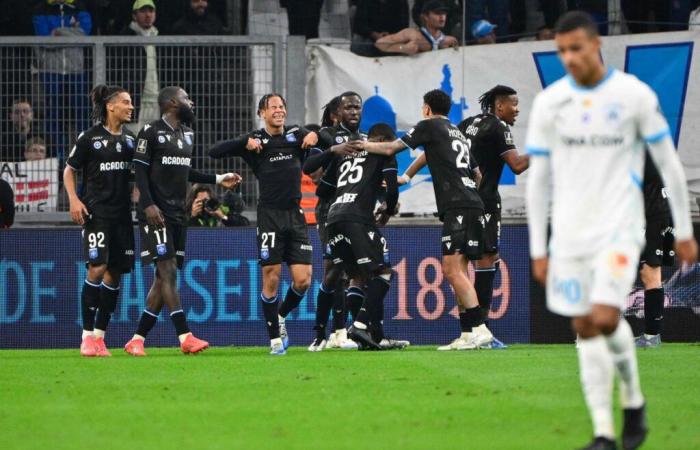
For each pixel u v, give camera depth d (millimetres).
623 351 18812
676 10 53625
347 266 39156
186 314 46125
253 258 46219
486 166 39719
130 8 54031
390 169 38250
